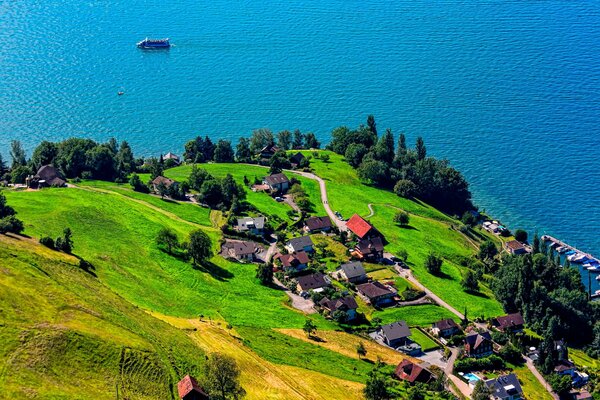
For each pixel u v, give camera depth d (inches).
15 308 5738.2
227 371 5315.0
